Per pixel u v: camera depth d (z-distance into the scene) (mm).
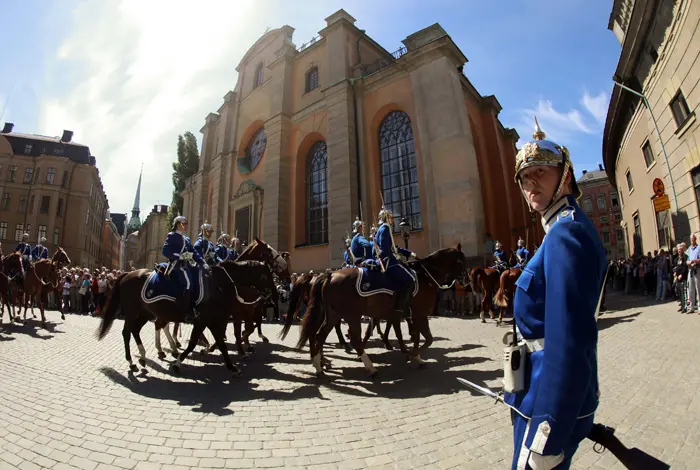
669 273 14516
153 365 7152
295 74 28484
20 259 12336
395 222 20672
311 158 26219
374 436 3832
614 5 18828
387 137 22016
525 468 1316
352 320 6449
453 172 18016
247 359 7949
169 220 50125
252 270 7426
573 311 1258
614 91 20219
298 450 3529
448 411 4527
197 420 4301
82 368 6707
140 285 6801
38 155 51375
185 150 52469
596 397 1498
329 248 21781
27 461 3303
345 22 25000
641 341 7500
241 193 29797
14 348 8352
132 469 3174
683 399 4434
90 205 55719
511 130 27969
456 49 19938
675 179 14836
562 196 1649
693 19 11820
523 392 1540
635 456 1589
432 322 13258
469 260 16688
